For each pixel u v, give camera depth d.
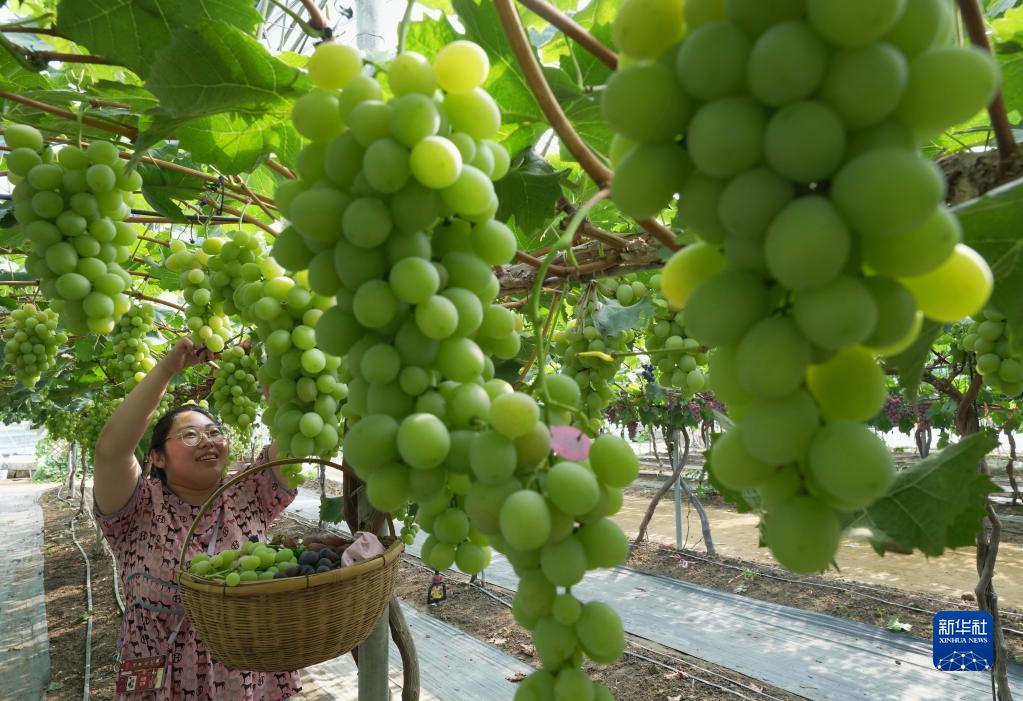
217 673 2.96
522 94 1.40
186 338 2.91
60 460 27.34
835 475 0.54
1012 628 6.11
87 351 4.10
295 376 1.75
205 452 3.30
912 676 5.34
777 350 0.54
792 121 0.51
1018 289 0.90
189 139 1.53
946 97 0.53
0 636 7.45
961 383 5.62
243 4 1.45
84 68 2.21
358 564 2.12
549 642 0.78
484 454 0.74
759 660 5.84
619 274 1.66
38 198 1.63
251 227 3.20
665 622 6.87
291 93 1.41
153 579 3.00
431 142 0.82
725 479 0.66
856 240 0.55
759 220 0.54
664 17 0.62
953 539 0.84
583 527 0.82
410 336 0.88
